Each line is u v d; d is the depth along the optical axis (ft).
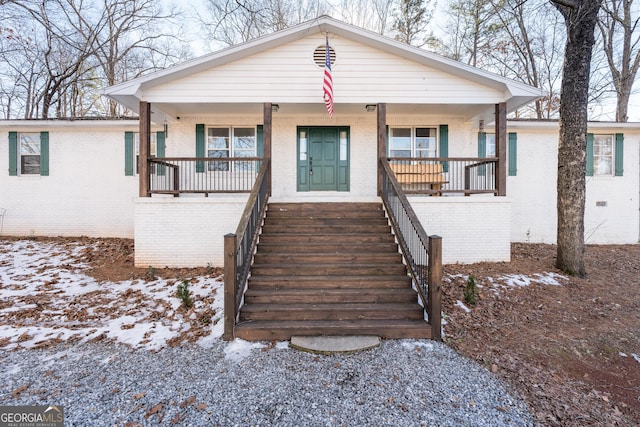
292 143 28.78
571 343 13.12
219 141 29.14
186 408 8.76
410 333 12.91
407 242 16.74
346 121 28.84
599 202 31.78
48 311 15.20
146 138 22.48
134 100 22.80
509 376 10.61
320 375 10.32
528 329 14.14
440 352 11.94
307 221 20.15
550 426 8.41
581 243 20.62
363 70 23.24
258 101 22.91
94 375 10.28
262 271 15.99
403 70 23.24
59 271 20.72
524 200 31.07
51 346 12.15
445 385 9.93
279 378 10.14
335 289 15.06
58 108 49.32
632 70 41.06
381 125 23.13
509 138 30.78
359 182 28.94
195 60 21.79
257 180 18.80
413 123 28.91
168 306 15.69
